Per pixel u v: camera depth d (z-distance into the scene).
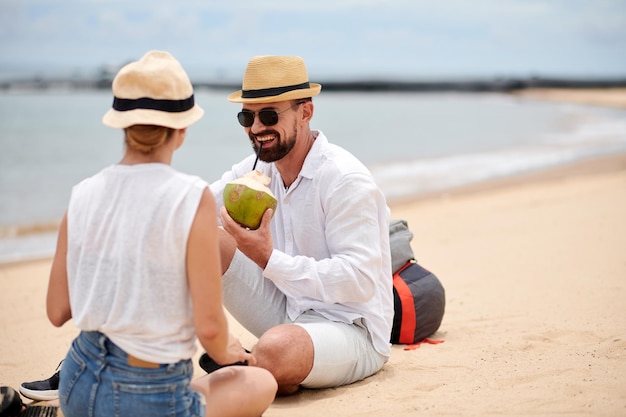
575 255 7.19
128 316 2.64
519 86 141.25
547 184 14.88
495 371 3.98
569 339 4.52
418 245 8.71
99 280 2.68
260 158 3.81
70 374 2.79
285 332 3.58
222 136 32.22
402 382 3.87
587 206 10.46
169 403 2.71
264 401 3.16
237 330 5.39
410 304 4.57
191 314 2.74
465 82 172.38
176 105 2.71
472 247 8.30
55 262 2.90
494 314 5.35
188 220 2.63
